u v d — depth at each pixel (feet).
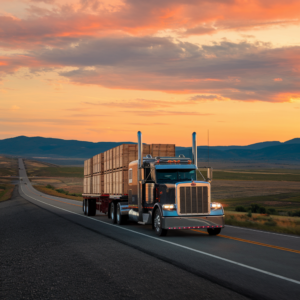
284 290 20.86
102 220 71.00
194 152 52.11
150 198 50.16
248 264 27.61
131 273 25.22
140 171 52.39
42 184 499.10
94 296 20.17
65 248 36.45
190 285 22.02
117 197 62.49
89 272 25.80
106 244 38.50
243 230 51.11
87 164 95.45
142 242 39.63
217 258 29.96
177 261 28.91
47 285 22.66
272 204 237.25
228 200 266.77
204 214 44.65
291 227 53.26
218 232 46.09
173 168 49.24
